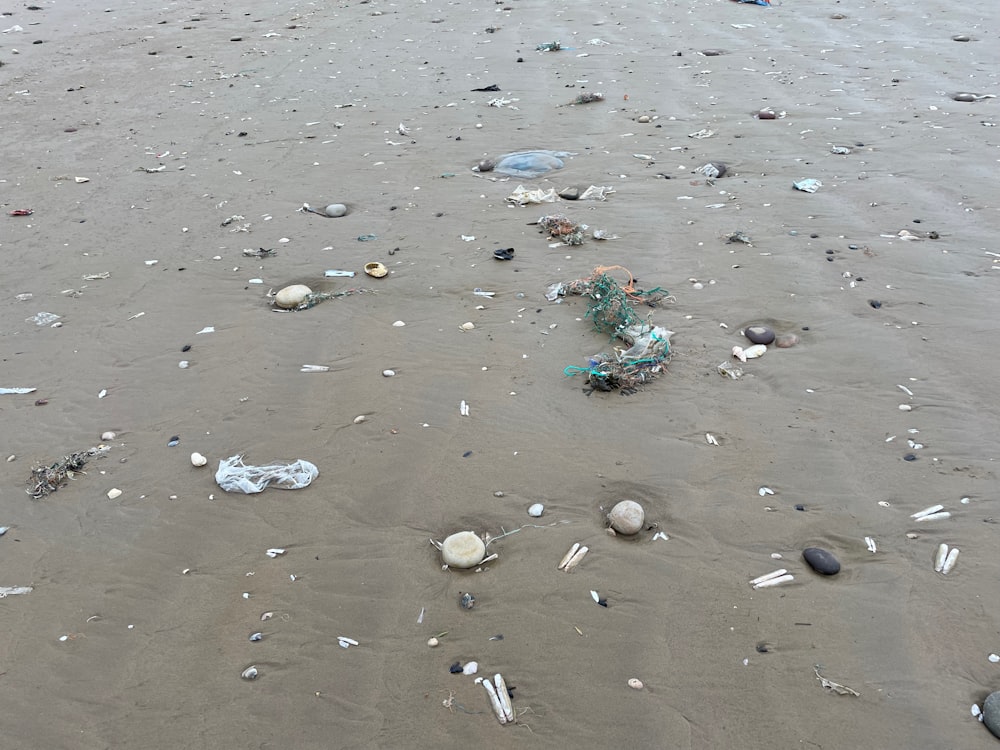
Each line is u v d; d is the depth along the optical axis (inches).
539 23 293.7
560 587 77.5
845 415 96.1
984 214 139.3
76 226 154.3
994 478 86.0
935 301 116.0
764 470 89.1
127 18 333.4
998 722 64.2
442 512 86.1
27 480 92.7
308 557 82.0
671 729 66.1
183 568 81.4
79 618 76.8
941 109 189.9
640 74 231.5
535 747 65.3
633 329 111.8
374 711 68.2
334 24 310.7
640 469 90.2
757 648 71.5
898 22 270.1
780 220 141.6
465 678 70.4
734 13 294.2
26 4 355.6
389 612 76.1
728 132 185.5
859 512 83.5
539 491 88.0
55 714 69.1
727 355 107.9
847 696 67.7
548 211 150.9
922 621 72.8
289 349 113.9
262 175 175.5
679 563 79.3
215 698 69.6
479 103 215.3
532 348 111.4
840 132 180.5
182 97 234.4
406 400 102.6
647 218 145.0
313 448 95.6
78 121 217.3
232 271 135.0
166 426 100.3
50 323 122.6
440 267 133.1
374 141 191.9
